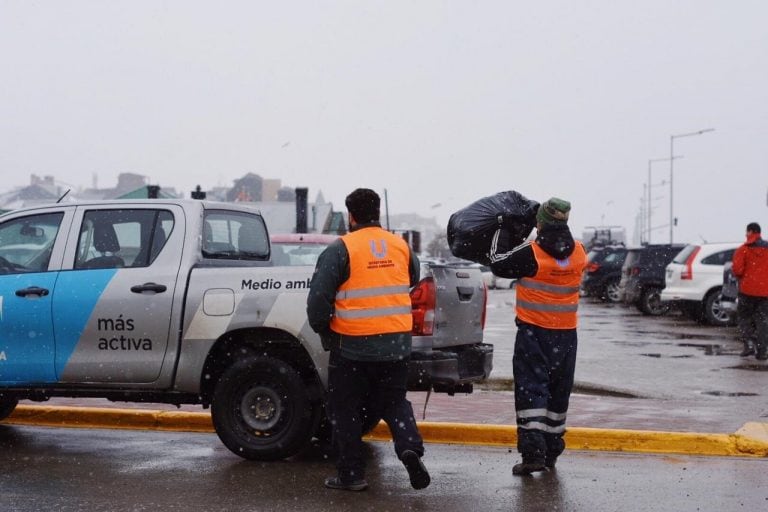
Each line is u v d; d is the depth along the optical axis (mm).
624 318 23516
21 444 8047
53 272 7648
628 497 6223
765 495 6277
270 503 6070
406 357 6281
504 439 8023
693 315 21969
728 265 17062
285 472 6945
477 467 7168
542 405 6793
